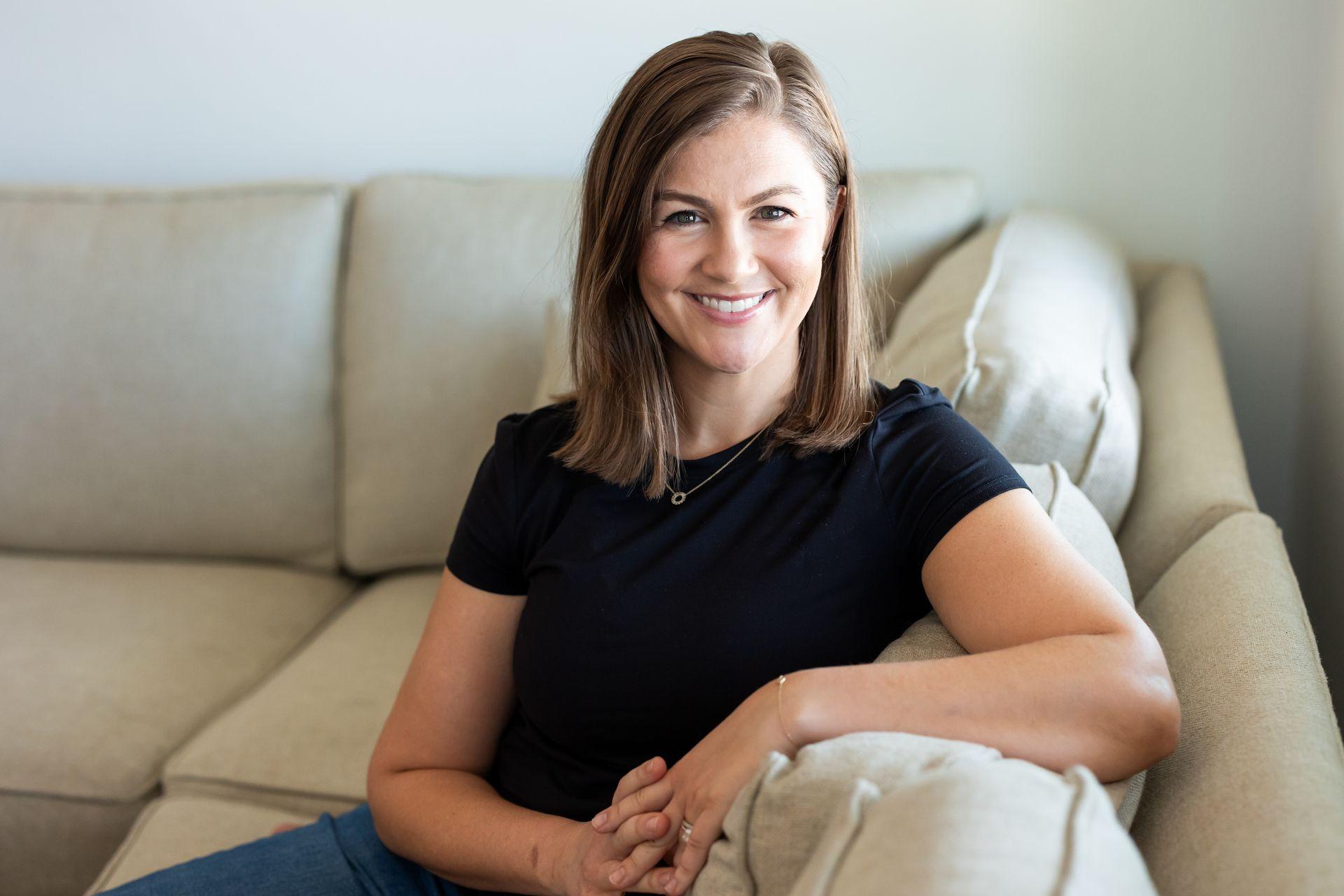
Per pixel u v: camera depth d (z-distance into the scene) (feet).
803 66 3.23
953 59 6.57
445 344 6.21
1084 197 6.63
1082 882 1.84
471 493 3.76
